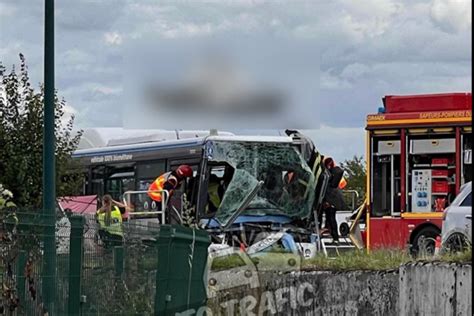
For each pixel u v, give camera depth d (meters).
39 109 41.97
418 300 29.59
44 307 21.94
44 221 22.09
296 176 58.06
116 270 23.72
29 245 21.86
